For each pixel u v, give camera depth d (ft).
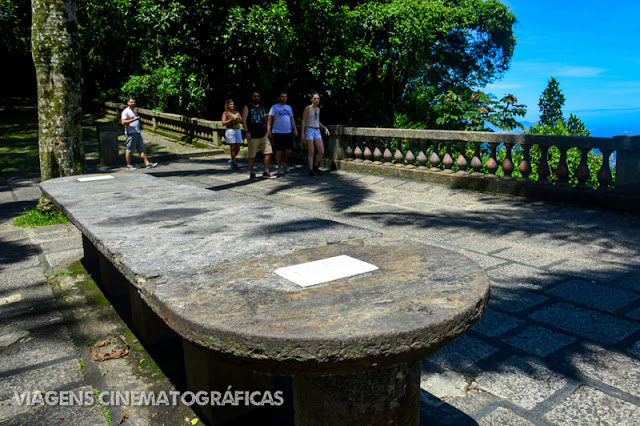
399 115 73.92
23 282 14.34
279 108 32.12
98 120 78.02
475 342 9.76
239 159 43.88
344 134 34.50
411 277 5.93
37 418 7.65
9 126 65.31
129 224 9.37
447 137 27.71
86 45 78.54
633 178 19.83
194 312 5.05
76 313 12.07
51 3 20.63
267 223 9.24
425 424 7.23
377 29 66.28
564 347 9.44
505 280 13.08
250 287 5.76
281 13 51.26
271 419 7.75
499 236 17.28
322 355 4.37
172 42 54.60
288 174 33.73
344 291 5.53
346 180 30.66
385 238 7.96
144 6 51.67
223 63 55.16
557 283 12.75
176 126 57.82
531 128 39.17
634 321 10.47
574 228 18.03
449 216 20.52
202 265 6.69
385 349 4.44
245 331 4.51
